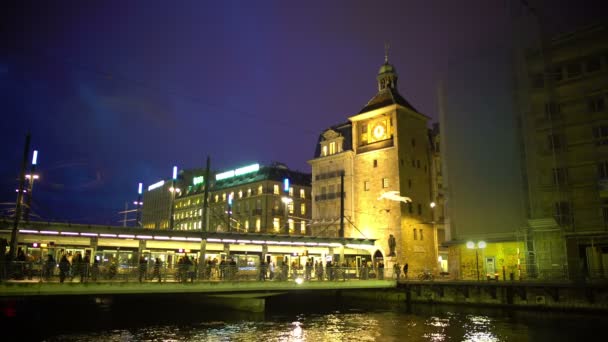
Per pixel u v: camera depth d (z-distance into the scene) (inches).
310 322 1336.1
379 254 2352.4
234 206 3481.8
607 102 1721.2
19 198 1218.6
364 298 1998.0
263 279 1387.8
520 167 1950.1
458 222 2102.6
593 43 1782.7
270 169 3329.2
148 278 1202.0
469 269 2000.5
